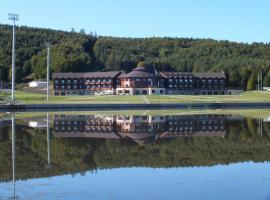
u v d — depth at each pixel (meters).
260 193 24.84
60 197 23.86
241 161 34.91
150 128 62.34
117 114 96.94
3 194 24.23
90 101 141.62
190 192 25.22
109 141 47.81
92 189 25.73
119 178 28.75
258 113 99.81
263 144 44.81
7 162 34.34
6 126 64.75
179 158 36.47
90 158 36.50
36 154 38.50
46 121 75.38
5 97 159.12
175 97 164.62
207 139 49.16
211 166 32.78
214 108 129.00
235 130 58.91
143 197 24.20
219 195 24.48
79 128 62.69
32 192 24.77
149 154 38.56
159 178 28.78
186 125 66.69
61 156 37.44
